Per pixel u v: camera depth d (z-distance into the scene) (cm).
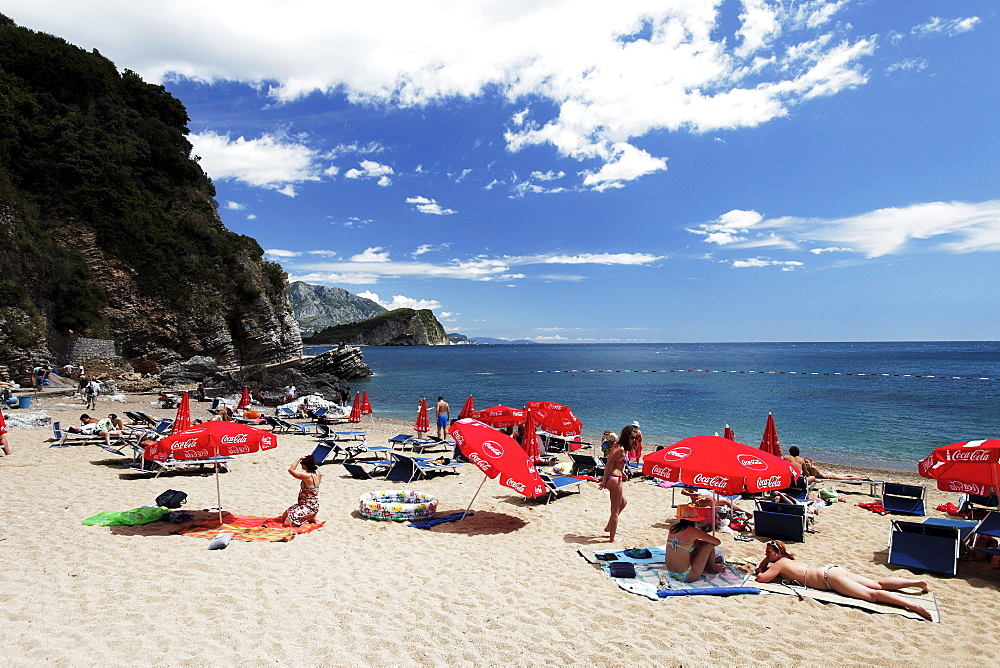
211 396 3638
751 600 584
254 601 541
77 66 5047
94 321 4212
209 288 5112
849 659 464
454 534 821
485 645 472
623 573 648
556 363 10044
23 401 2294
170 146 5509
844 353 15450
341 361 5506
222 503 956
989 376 6138
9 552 661
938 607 571
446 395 4169
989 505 931
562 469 1288
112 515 815
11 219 3988
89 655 419
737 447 693
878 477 1481
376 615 525
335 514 908
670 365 9194
